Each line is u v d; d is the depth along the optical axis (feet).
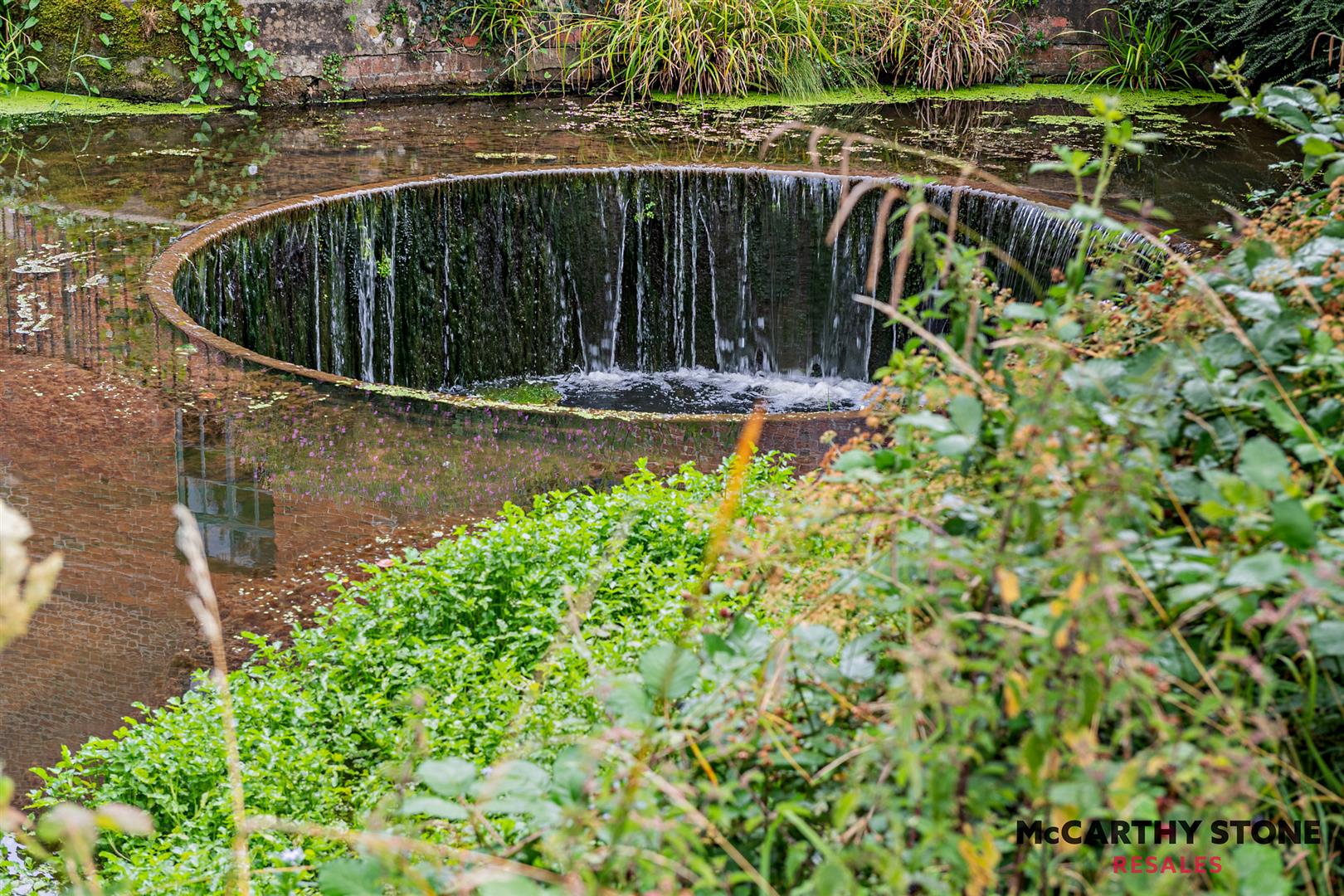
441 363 34.73
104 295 26.55
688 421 21.99
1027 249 32.83
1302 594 5.61
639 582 16.22
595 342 36.24
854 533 7.70
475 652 15.57
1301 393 7.66
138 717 16.67
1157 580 6.63
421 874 6.33
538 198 34.58
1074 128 42.60
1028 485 6.42
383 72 45.11
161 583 18.67
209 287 29.50
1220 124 43.19
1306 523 5.89
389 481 20.54
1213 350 7.91
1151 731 6.40
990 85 49.19
